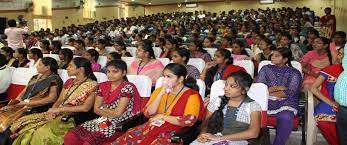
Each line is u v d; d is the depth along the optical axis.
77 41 6.88
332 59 4.67
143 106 3.58
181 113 2.95
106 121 3.25
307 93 3.64
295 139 4.05
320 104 3.43
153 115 3.13
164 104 3.07
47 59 3.93
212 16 21.42
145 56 4.76
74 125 3.43
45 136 3.29
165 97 3.09
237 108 2.76
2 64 4.45
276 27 10.56
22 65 5.57
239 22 13.71
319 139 4.00
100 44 6.92
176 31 11.74
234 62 4.69
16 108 3.70
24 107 3.70
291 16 16.56
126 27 15.71
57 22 19.42
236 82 2.70
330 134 3.32
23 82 4.57
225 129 2.78
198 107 2.94
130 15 29.41
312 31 6.28
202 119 2.99
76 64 3.55
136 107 3.37
